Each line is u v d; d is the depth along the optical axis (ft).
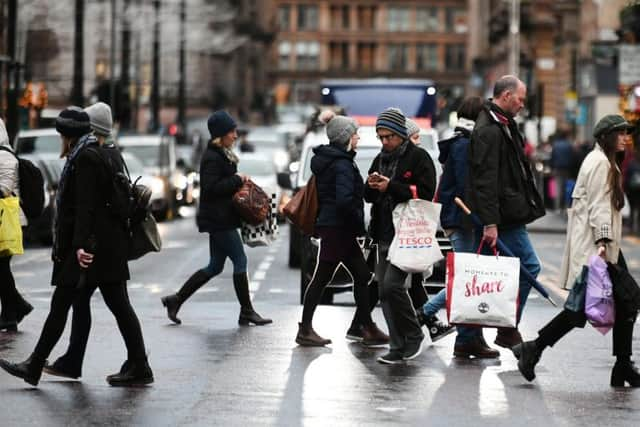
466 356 102.63
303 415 81.15
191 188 373.40
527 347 92.27
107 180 87.35
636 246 250.57
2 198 110.63
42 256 211.41
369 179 97.91
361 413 81.92
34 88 342.85
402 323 99.71
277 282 167.84
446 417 81.35
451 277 96.32
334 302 146.61
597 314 90.53
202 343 108.58
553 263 207.21
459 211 102.94
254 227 119.75
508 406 84.94
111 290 89.35
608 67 401.08
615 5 438.81
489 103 98.78
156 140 334.44
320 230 106.22
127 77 423.23
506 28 629.92
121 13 510.99
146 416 80.64
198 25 614.75
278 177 171.01
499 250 99.14
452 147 102.99
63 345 105.70
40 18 460.55
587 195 96.43
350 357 102.17
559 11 503.20
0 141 111.34
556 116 534.78
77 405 83.87
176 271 182.50
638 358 104.22
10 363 89.20
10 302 114.83
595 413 83.41
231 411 82.17
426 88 255.70
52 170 245.24
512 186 98.68
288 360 100.48
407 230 97.86
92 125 88.63
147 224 89.81
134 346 90.02
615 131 96.27
